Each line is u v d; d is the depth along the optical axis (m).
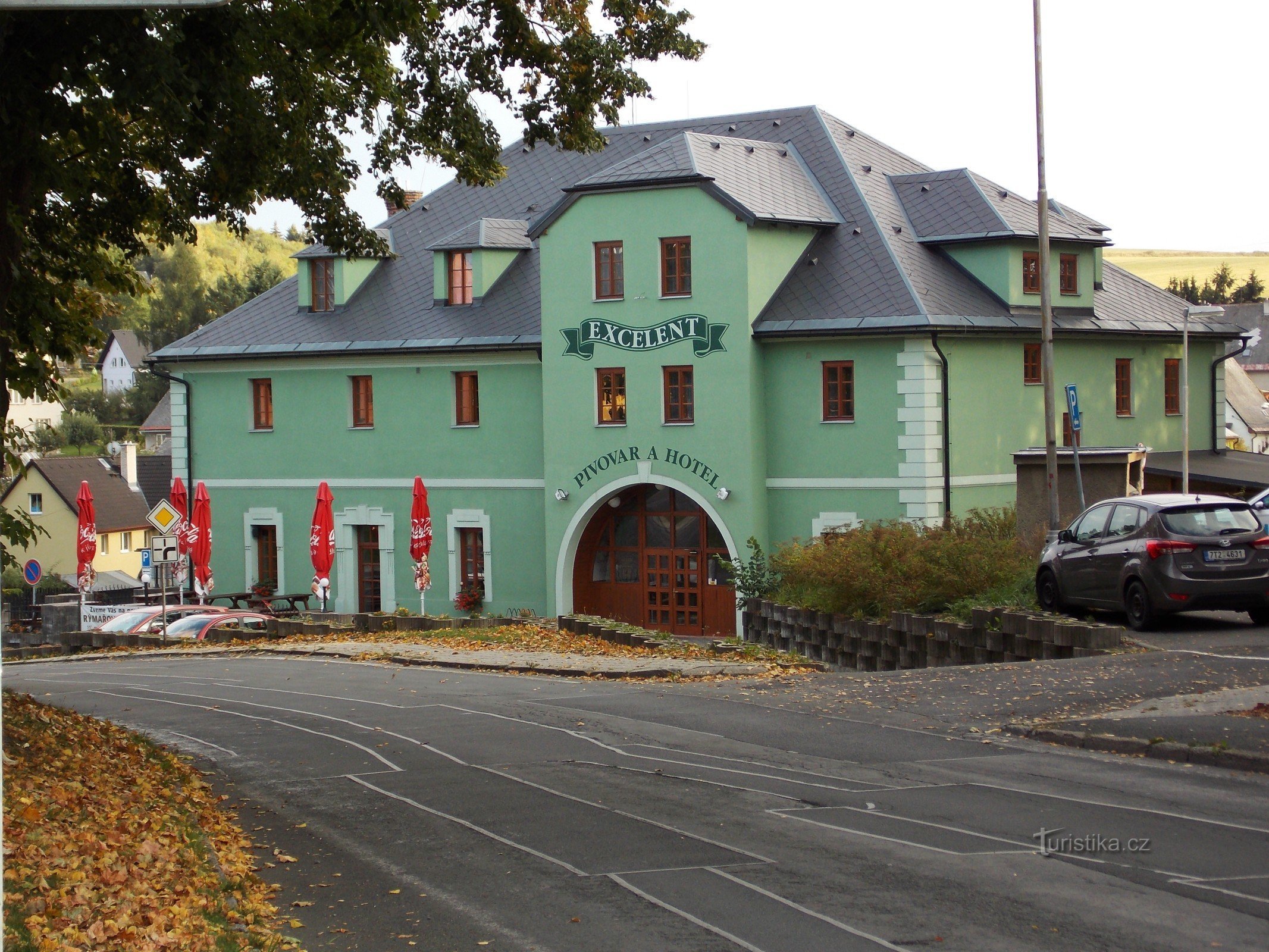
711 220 36.50
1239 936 7.85
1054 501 27.50
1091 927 8.06
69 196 17.78
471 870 10.05
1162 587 20.31
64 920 8.09
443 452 41.81
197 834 11.04
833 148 40.59
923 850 9.96
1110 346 40.66
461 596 41.31
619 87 20.41
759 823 11.03
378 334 42.66
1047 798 11.54
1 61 13.46
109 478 78.88
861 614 25.97
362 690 21.81
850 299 36.16
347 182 19.95
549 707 18.55
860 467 36.00
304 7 17.69
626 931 8.40
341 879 10.01
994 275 37.66
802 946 7.95
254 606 43.44
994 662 21.39
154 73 13.69
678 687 20.28
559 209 38.44
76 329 19.73
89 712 20.38
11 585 66.44
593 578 39.72
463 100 20.27
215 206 19.09
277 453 44.44
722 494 36.62
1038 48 27.64
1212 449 44.22
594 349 38.22
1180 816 10.74
